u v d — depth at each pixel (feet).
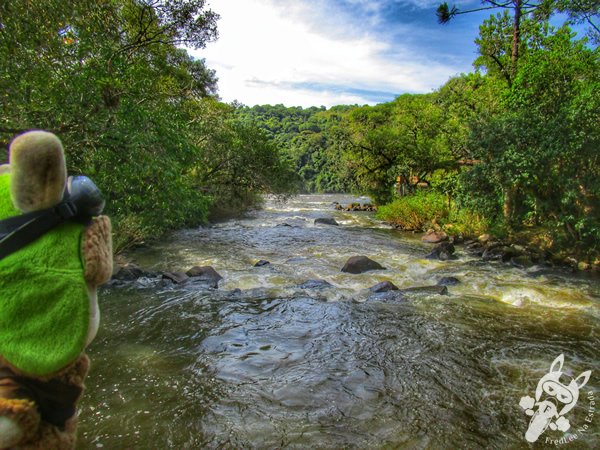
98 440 10.95
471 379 14.84
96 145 25.05
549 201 37.27
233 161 61.77
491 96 60.75
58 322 3.10
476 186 41.75
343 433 11.59
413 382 14.56
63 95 21.93
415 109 74.74
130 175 24.64
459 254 40.60
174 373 14.76
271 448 10.85
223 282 27.91
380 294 24.75
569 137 32.81
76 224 3.38
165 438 11.12
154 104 30.99
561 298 24.97
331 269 33.09
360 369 15.44
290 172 68.39
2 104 20.18
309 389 13.93
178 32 36.35
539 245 39.19
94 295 3.50
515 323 20.63
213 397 13.26
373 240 48.83
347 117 112.27
